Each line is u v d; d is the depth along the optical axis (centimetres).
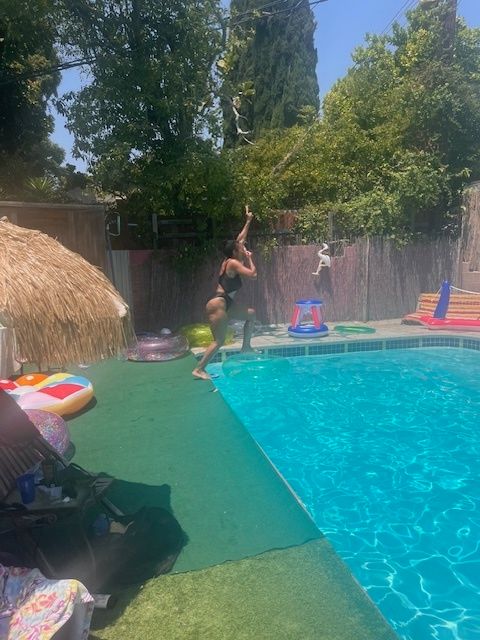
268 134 1416
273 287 1130
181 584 289
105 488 329
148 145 1047
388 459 528
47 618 207
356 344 974
